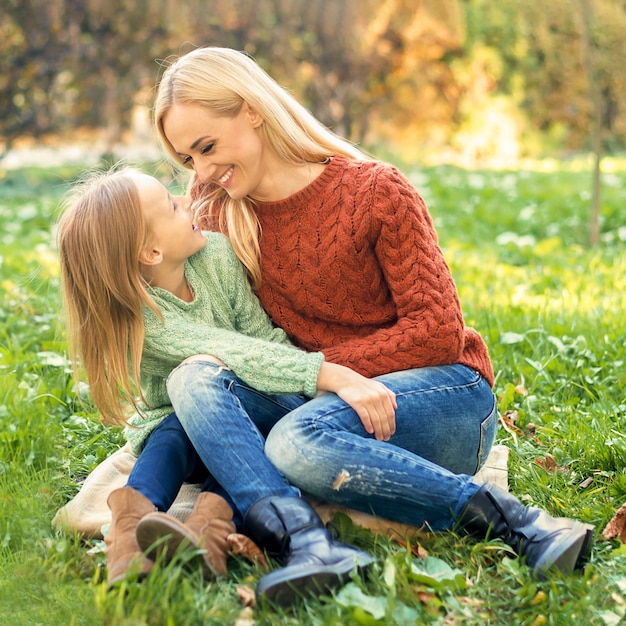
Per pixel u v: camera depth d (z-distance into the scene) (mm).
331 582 1740
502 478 2336
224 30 10930
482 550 1935
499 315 3992
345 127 12648
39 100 10398
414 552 1996
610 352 3449
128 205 2139
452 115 14383
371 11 12617
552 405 3010
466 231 7148
